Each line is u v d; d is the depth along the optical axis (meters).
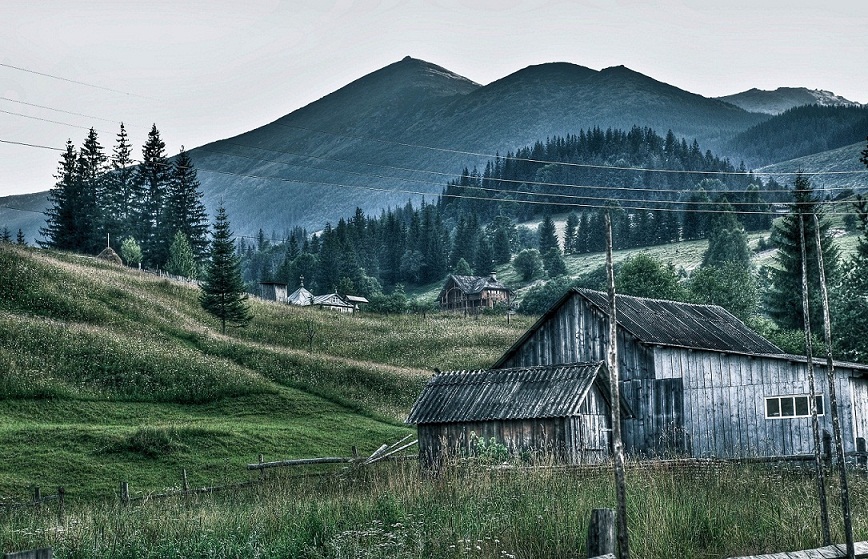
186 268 160.75
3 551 20.64
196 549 19.62
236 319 96.25
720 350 42.69
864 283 70.38
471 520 20.14
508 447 40.41
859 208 87.12
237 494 32.59
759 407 42.00
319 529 20.70
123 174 192.38
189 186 191.25
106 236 179.50
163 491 38.34
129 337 73.06
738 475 23.83
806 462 26.72
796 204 88.56
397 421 62.91
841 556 15.35
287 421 60.03
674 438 43.31
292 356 76.12
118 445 47.16
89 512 26.88
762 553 18.19
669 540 18.53
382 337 101.88
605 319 45.47
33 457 44.62
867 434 41.62
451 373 44.22
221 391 64.06
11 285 82.94
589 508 20.34
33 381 58.84
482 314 151.88
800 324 87.56
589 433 41.19
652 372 44.06
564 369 42.31
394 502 22.33
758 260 199.25
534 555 18.52
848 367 40.50
